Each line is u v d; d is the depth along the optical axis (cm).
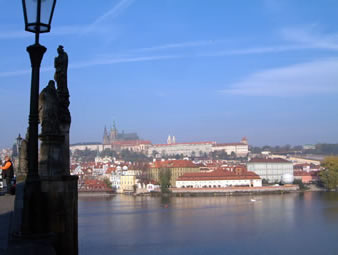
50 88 2527
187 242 10975
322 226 13412
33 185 1788
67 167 2880
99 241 11088
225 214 16662
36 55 1778
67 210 2470
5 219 2720
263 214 16538
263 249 10231
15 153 6488
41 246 1711
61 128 2862
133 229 13012
